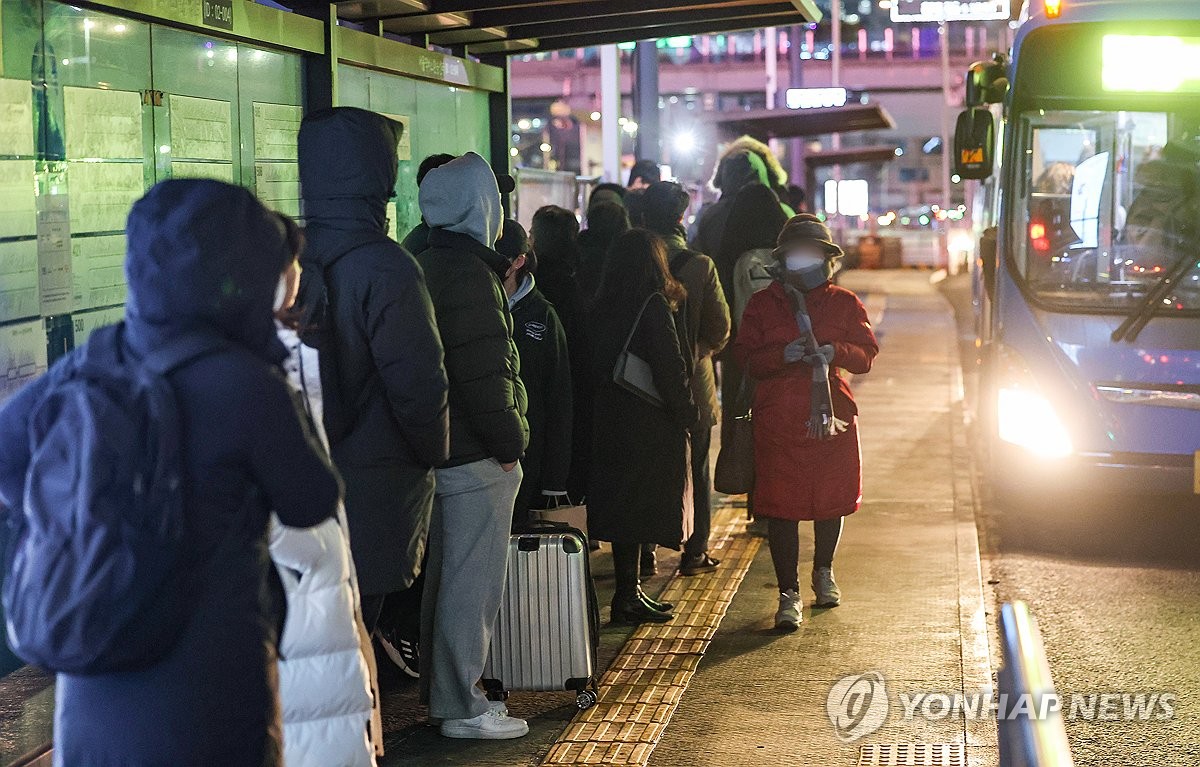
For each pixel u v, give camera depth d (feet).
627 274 20.17
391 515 13.89
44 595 7.83
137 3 16.43
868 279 144.97
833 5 164.04
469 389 15.31
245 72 19.54
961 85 178.70
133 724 8.17
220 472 8.36
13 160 14.84
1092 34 27.84
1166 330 26.94
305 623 10.02
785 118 59.82
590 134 116.47
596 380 20.54
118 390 8.14
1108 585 23.85
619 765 15.42
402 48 24.12
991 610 22.30
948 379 52.11
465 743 16.15
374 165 13.79
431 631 16.38
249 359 8.50
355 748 10.23
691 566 24.40
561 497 19.02
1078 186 27.84
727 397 24.66
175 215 8.39
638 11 25.49
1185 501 30.86
